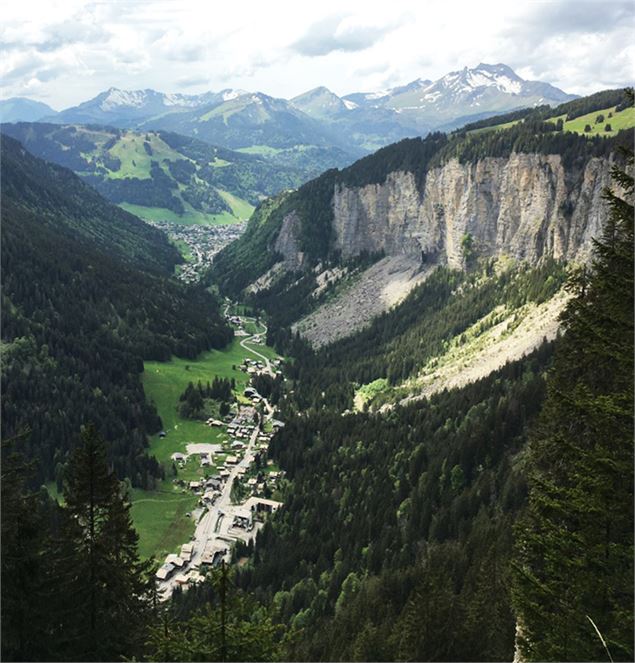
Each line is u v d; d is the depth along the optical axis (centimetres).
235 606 3531
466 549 9106
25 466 5000
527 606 3281
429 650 6062
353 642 7719
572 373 3788
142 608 5391
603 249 3344
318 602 11106
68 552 4531
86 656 4516
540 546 3366
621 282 3253
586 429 3528
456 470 12619
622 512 3045
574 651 3027
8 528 4219
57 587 4341
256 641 3372
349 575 11219
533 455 3875
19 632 4175
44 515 4656
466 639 6056
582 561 3111
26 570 4203
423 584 6712
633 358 3158
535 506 3428
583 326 3434
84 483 4678
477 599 6512
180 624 3759
